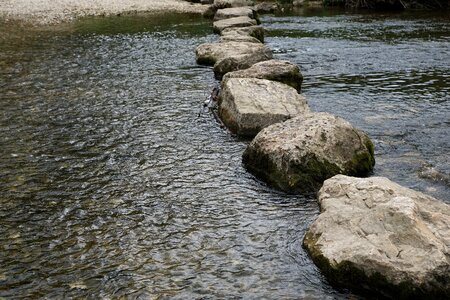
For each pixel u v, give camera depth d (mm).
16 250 8562
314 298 7391
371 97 16859
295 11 41312
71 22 34344
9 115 15328
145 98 17078
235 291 7543
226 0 38156
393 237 7504
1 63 21969
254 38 24203
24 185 10867
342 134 11109
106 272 7988
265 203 10055
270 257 8320
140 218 9570
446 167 11477
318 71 20484
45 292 7520
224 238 8883
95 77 19906
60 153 12562
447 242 7402
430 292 6938
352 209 8289
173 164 11922
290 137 10953
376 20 34438
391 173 11227
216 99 16328
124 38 28516
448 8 40844
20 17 35656
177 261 8258
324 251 7859
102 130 14133
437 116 14859
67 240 8859
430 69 20375
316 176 10398
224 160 12102
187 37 28812
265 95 14305
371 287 7281
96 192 10586
